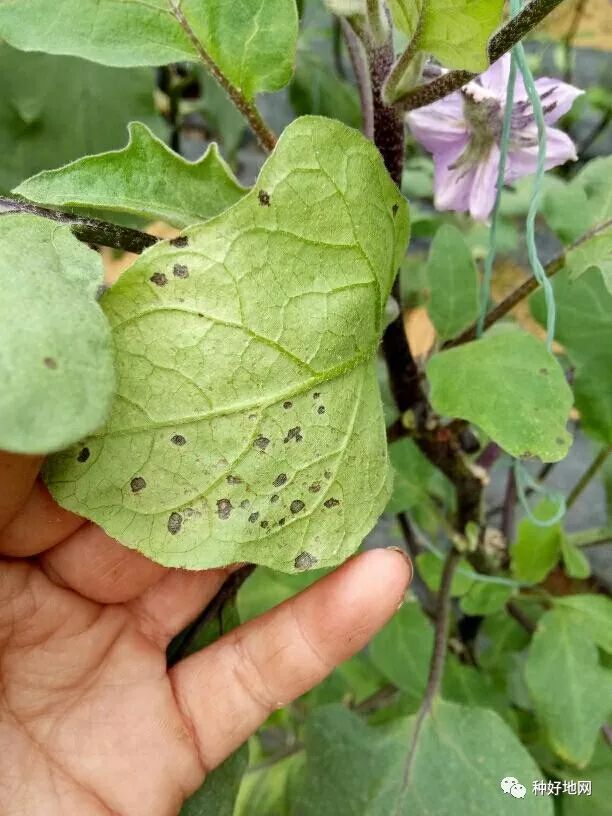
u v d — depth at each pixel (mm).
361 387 188
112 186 191
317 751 303
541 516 346
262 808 400
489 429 205
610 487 402
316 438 176
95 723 260
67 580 253
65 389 125
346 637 245
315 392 175
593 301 305
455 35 178
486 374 213
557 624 318
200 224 156
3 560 244
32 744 254
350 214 174
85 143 381
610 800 375
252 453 169
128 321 157
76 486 163
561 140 242
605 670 307
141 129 192
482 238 474
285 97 708
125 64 214
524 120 236
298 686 261
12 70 364
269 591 387
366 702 445
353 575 235
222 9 210
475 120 237
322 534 179
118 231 182
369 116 259
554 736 300
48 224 150
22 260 138
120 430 162
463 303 284
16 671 256
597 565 534
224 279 159
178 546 167
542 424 204
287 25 211
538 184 225
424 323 510
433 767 290
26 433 121
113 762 258
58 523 231
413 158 513
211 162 201
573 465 608
